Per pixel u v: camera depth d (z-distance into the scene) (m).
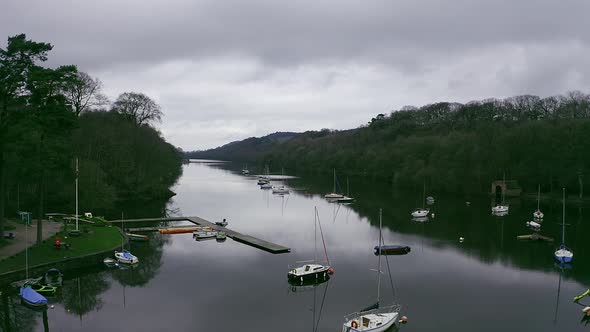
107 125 112.00
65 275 57.88
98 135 107.44
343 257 68.31
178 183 197.62
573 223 96.00
